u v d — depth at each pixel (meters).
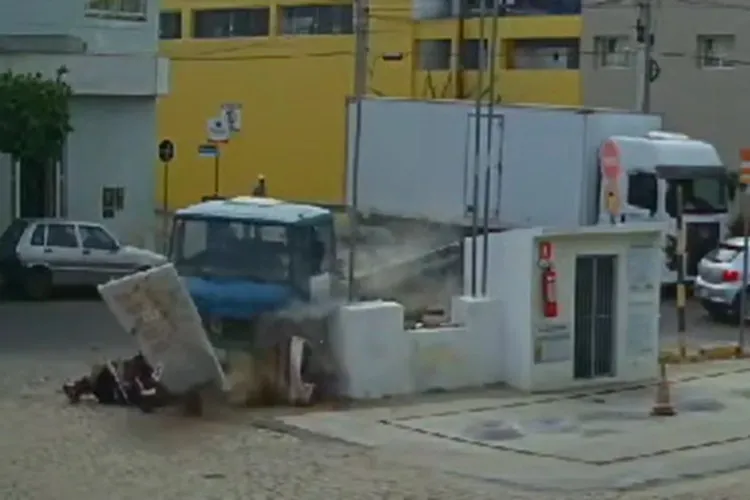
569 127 49.41
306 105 90.12
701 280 45.47
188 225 29.59
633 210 49.31
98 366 27.75
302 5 91.06
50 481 20.09
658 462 22.69
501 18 82.31
